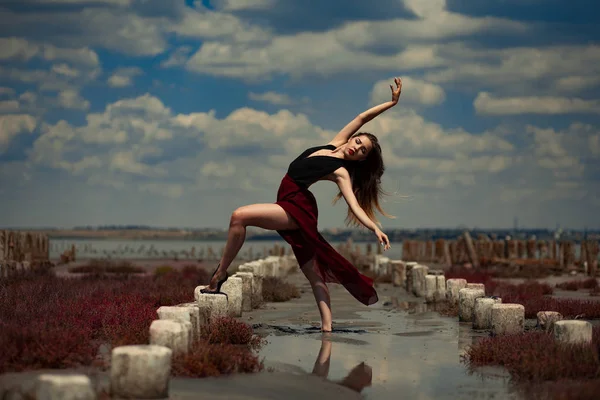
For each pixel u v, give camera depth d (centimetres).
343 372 866
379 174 1112
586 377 823
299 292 2208
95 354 866
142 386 656
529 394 764
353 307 1733
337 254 1098
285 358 941
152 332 805
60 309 1198
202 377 782
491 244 4275
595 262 3231
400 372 878
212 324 1056
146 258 6288
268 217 1053
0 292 1435
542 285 2255
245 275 1563
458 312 1491
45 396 570
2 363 771
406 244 4862
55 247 7950
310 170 1070
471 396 756
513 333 1123
